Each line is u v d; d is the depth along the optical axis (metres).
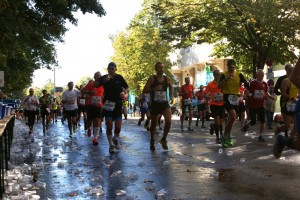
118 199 5.53
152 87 10.52
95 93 14.29
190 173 7.32
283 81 10.25
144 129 19.59
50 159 9.35
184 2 24.53
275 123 21.80
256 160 8.62
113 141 11.05
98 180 6.80
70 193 5.87
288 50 25.39
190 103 17.91
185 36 24.28
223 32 23.83
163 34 24.94
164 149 10.80
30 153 10.55
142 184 6.43
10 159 9.33
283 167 7.70
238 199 5.43
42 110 17.17
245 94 11.96
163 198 5.52
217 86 11.33
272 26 21.95
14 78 33.66
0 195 5.46
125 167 8.07
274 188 6.01
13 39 20.11
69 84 15.12
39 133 18.20
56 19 21.50
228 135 11.34
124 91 10.70
